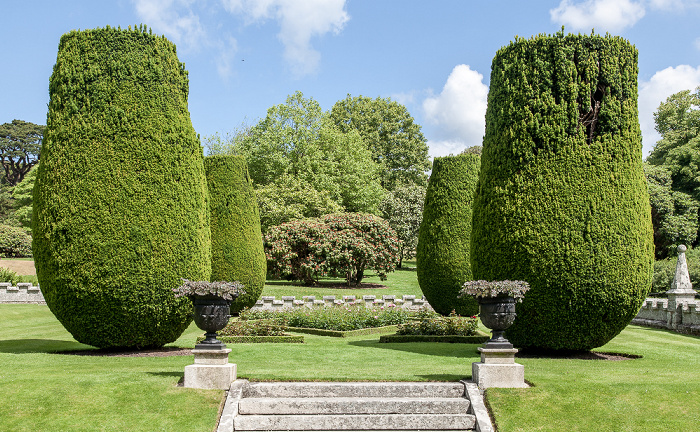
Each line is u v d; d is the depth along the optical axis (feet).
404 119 175.63
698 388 25.18
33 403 22.89
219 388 25.00
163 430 21.45
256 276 65.98
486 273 37.35
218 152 147.23
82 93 35.12
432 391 25.36
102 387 24.50
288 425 23.03
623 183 35.45
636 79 37.11
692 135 130.41
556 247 34.68
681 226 113.19
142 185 34.91
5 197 195.31
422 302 72.49
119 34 35.81
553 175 35.50
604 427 22.04
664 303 59.47
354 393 25.18
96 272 33.86
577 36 36.50
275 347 42.45
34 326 57.31
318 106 134.41
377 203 141.08
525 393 24.71
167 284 35.12
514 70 37.37
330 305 68.33
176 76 37.60
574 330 35.60
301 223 94.94
